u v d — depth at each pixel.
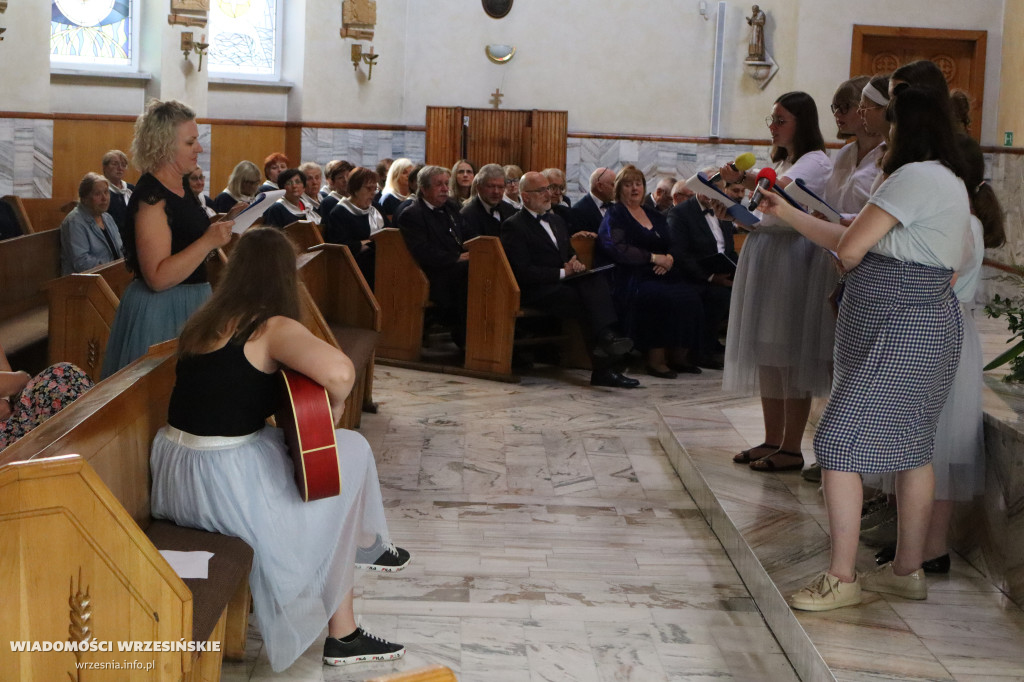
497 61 12.90
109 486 2.63
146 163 3.62
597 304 6.80
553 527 4.30
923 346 2.93
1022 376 4.05
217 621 2.50
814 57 12.73
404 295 7.14
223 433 2.82
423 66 12.88
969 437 3.34
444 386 6.69
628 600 3.62
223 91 12.02
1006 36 12.34
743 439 5.10
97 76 10.75
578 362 7.40
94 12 10.83
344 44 12.38
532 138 12.89
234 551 2.76
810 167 4.07
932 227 2.89
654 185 13.20
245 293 2.84
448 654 3.18
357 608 3.47
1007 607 3.24
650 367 7.26
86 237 6.49
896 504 3.53
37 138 9.86
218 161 11.85
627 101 13.10
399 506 4.47
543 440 5.56
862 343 3.01
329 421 2.72
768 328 4.25
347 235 7.58
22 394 3.13
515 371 7.22
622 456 5.33
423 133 12.93
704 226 7.48
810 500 4.21
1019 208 11.07
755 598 3.61
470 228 7.45
